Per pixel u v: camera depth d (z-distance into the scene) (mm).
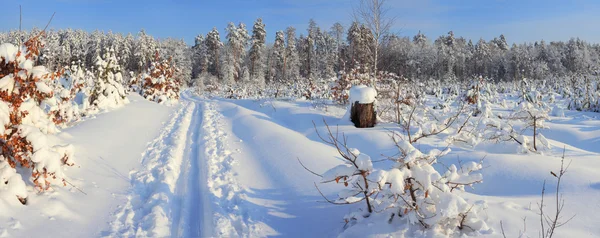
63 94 8703
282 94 22047
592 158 5668
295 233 4000
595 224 3297
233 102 22688
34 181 4277
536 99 13648
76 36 70188
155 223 4137
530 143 6449
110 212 4469
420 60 50594
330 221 4102
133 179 5855
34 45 4848
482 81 15602
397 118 10055
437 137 7715
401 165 3447
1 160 4219
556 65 55125
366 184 3496
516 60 51594
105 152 6996
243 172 6316
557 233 3104
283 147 7648
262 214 4492
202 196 5191
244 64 61750
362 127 10000
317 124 11289
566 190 4215
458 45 65438
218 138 9492
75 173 5414
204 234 4020
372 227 3467
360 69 15797
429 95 22375
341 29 43656
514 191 4633
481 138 6863
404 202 3373
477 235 3123
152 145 8578
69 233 3779
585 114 13359
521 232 3123
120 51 65250
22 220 3738
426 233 3172
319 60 55594
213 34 57875
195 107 20109
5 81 4320
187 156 7668
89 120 10227
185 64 65688
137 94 21109
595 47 66312
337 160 6602
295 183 5500
